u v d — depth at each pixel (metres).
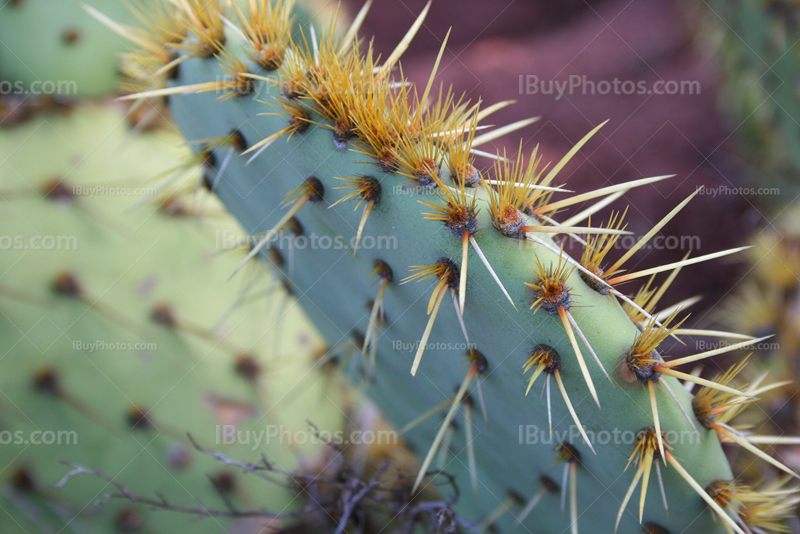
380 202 0.45
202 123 0.48
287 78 0.45
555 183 1.20
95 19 0.60
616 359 0.44
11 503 0.53
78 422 0.55
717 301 0.95
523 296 0.44
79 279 0.56
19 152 0.58
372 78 0.45
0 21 0.59
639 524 0.47
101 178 0.59
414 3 1.94
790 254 0.70
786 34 0.81
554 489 0.49
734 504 0.45
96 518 0.54
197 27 0.47
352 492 0.54
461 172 0.44
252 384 0.58
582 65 1.53
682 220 1.07
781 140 0.89
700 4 0.94
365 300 0.49
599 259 0.44
